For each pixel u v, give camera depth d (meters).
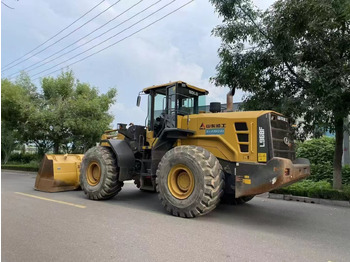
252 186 5.47
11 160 24.12
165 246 4.18
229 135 5.92
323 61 8.08
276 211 6.84
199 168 5.61
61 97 16.31
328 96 7.09
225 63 9.05
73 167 9.55
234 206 7.31
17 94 16.25
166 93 6.94
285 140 5.98
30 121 15.67
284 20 7.80
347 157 11.63
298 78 8.54
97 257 3.76
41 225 5.22
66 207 6.76
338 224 5.73
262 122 5.58
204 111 7.38
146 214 6.14
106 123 16.36
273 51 8.57
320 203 7.99
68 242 4.32
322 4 6.88
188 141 6.61
